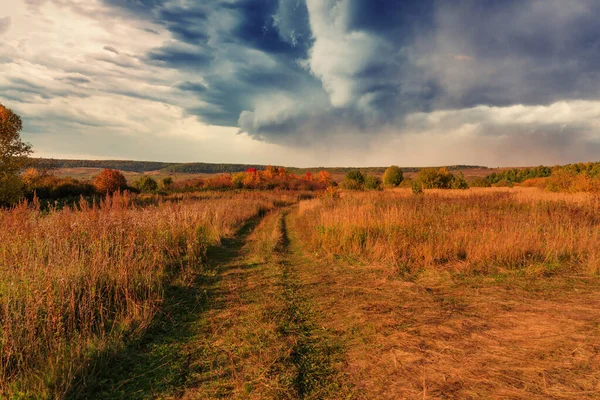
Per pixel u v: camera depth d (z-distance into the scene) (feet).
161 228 30.96
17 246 20.22
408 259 25.73
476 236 28.30
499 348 12.28
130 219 29.60
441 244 26.89
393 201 54.60
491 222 33.17
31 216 25.81
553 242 25.80
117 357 12.34
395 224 32.17
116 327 14.44
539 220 35.09
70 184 116.78
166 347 13.28
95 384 10.73
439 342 12.92
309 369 11.53
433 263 24.29
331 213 39.81
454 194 76.13
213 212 47.06
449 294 18.56
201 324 15.44
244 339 13.82
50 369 10.75
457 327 14.19
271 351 12.70
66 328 13.74
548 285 19.49
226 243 35.73
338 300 18.29
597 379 10.11
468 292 18.74
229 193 119.24
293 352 12.64
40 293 14.10
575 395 9.45
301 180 187.52
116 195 36.06
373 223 33.04
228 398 9.95
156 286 19.70
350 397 9.86
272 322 15.37
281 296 18.97
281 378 10.86
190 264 25.59
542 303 16.62
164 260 25.04
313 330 14.74
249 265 26.50
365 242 29.96
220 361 12.14
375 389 10.22
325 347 13.10
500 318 14.96
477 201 55.01
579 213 37.70
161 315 16.29
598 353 11.55
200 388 10.52
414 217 35.29
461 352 12.12
